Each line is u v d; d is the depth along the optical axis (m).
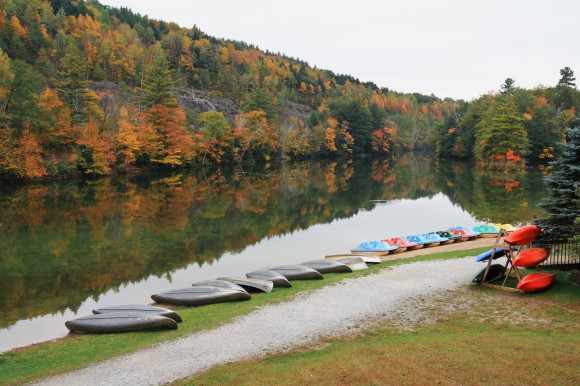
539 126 86.94
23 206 41.72
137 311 14.85
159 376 10.46
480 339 11.40
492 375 9.18
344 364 10.30
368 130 137.50
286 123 122.69
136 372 10.74
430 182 65.69
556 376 8.95
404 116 160.38
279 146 109.62
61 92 67.94
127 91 111.50
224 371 10.49
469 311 14.22
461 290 16.52
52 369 11.20
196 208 42.22
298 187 60.00
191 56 162.00
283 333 13.00
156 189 55.03
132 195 49.62
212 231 32.41
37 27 119.12
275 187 59.81
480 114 96.25
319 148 121.12
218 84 153.38
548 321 12.82
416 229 33.53
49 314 16.95
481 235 29.47
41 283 20.72
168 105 75.81
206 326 13.88
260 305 15.88
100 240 29.14
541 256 15.69
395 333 12.68
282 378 9.80
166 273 22.38
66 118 63.84
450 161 110.12
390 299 15.85
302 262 22.30
